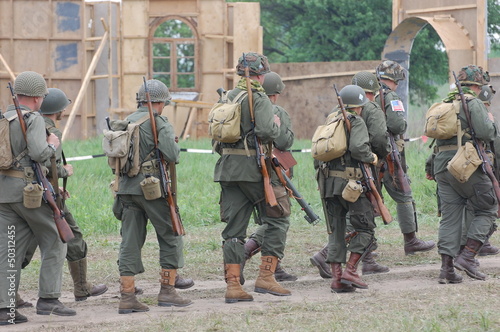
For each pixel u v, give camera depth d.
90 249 18.59
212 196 24.64
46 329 11.44
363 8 64.31
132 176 12.55
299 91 48.09
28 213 11.91
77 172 28.83
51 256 12.37
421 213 23.11
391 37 36.28
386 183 17.77
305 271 16.56
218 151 13.59
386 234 20.53
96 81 48.66
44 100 12.88
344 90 13.82
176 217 12.72
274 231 13.58
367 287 14.12
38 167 11.92
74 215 21.53
